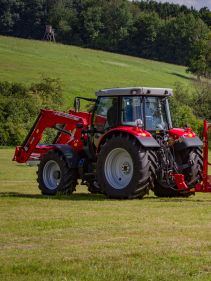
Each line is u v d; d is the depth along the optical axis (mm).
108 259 9078
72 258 9164
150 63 148125
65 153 19125
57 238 10828
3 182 25328
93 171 19016
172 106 67500
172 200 17375
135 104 18328
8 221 12828
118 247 9922
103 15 173750
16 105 70750
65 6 184500
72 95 98125
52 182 19734
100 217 13344
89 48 169250
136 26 171000
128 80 118688
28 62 122062
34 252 9656
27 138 22062
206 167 17484
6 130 66000
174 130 18344
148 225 12141
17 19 180750
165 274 8188
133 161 17328
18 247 10086
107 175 17844
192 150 18297
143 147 17406
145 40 168750
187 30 164750
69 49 147750
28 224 12398
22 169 33750
